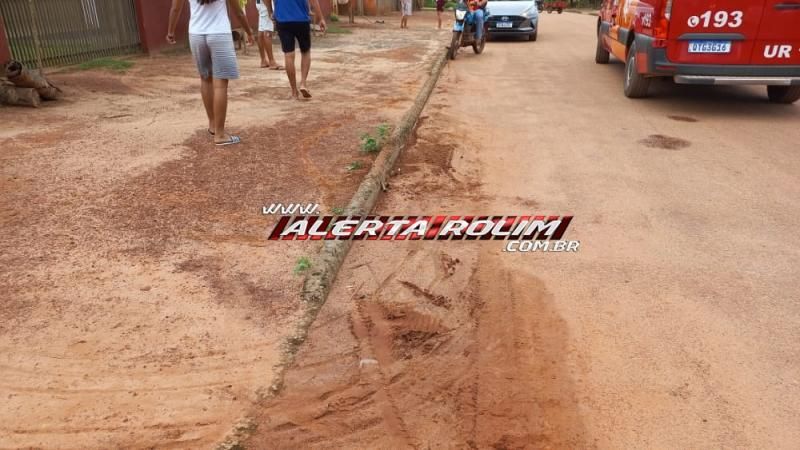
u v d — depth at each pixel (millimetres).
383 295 3801
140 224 4520
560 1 33781
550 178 5824
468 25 13883
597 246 4441
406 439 2705
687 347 3312
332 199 5047
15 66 7895
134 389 2906
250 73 10883
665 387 3016
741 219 4887
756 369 3141
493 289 3887
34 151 6121
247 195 5098
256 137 6730
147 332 3303
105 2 11664
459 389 3016
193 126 7172
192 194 5094
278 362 3125
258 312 3506
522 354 3271
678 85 10523
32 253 4062
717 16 7836
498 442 2691
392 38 17469
